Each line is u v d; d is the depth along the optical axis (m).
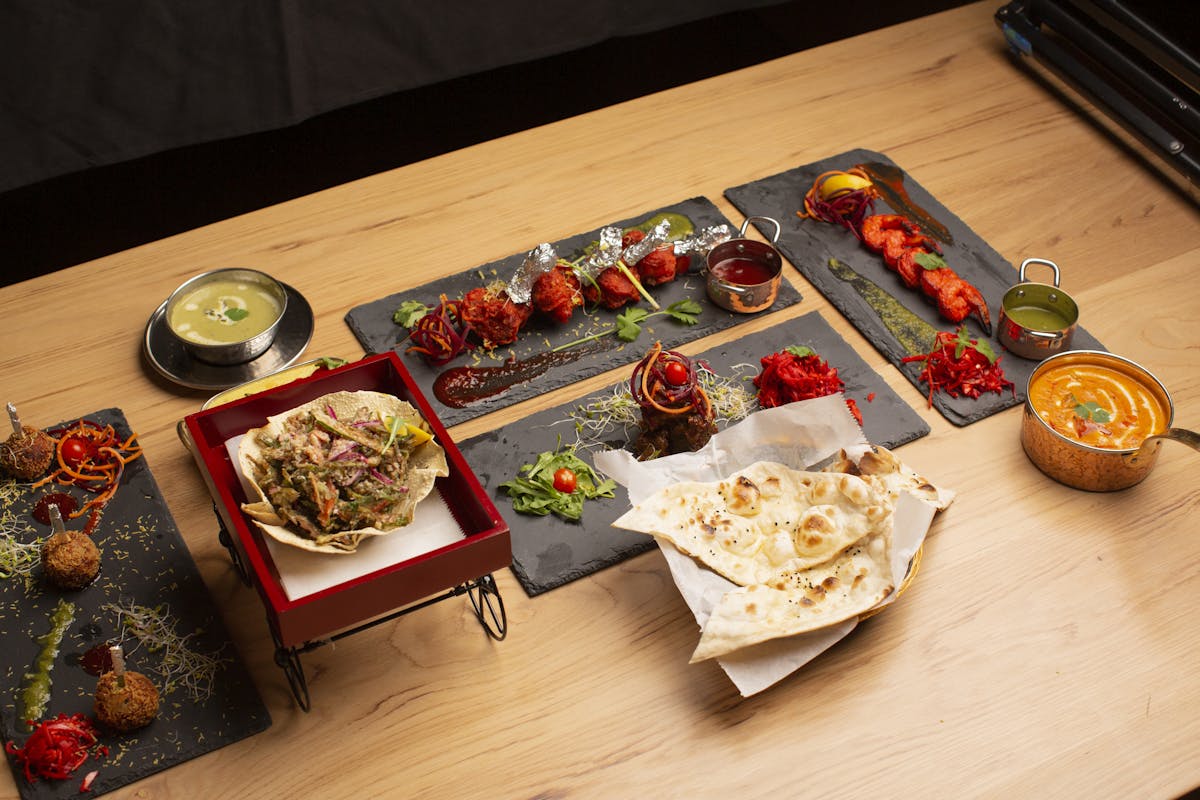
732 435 1.68
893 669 1.55
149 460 1.78
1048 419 1.80
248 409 1.58
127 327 1.96
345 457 1.51
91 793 1.42
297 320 1.96
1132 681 1.54
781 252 2.12
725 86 2.46
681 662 1.56
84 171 3.34
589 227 2.14
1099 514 1.73
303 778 1.45
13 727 1.47
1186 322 2.00
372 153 3.39
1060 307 1.96
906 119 2.39
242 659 1.55
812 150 2.31
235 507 1.46
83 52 2.80
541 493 1.73
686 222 2.14
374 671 1.55
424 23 3.06
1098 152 2.33
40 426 1.82
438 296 2.01
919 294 2.05
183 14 2.82
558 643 1.58
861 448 1.66
